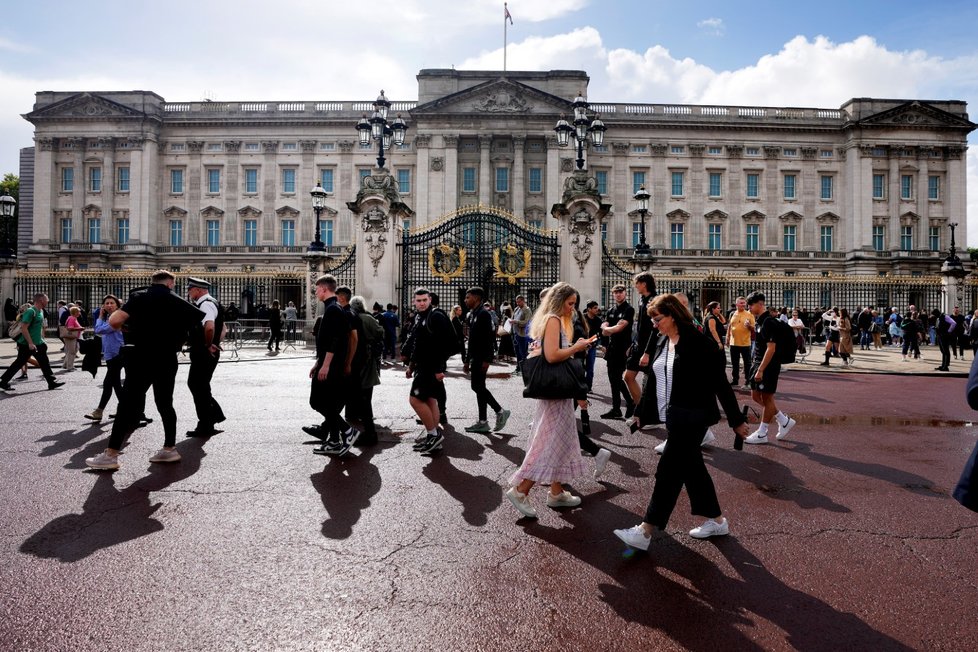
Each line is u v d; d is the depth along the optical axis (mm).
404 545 4535
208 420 8328
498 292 27016
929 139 58812
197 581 3900
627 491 5980
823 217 59875
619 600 3725
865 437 8625
